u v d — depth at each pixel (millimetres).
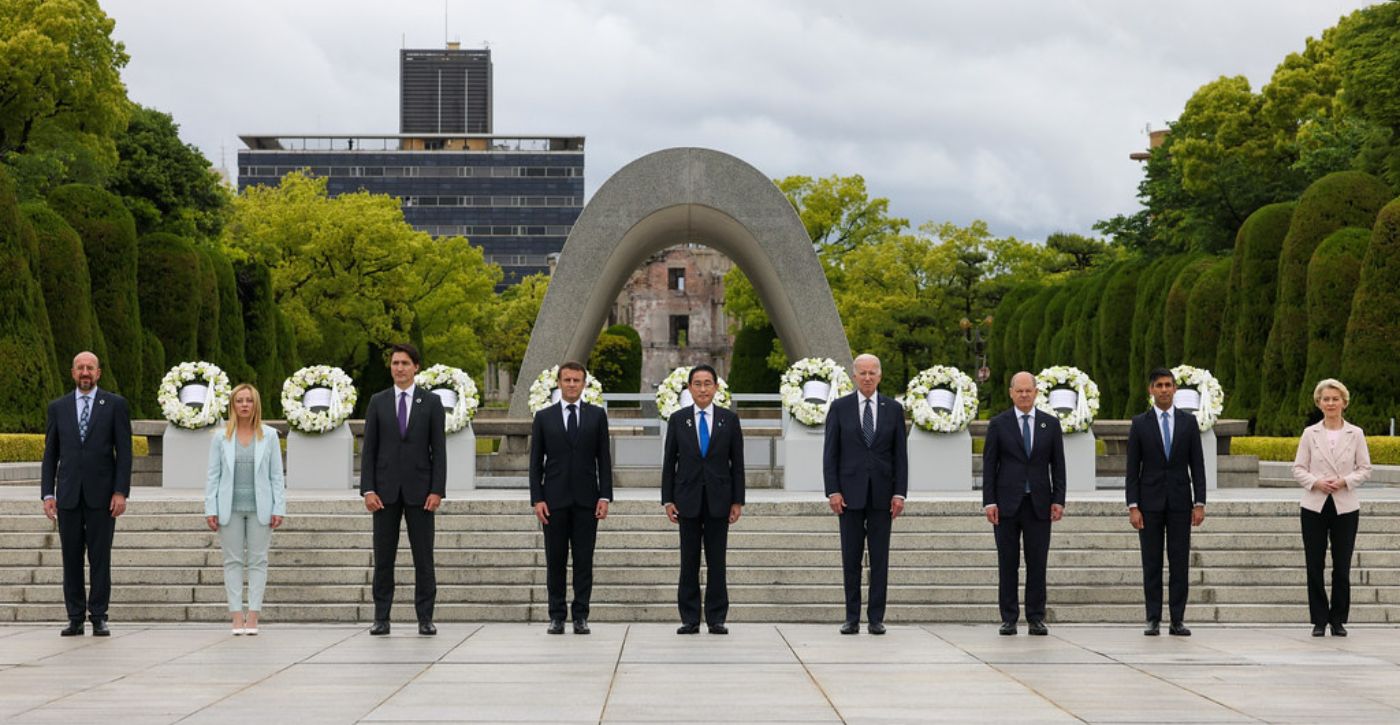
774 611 11742
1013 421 10711
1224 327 31500
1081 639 10508
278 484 10797
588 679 8344
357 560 12500
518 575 12273
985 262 62000
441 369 17266
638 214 21688
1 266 24656
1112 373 42344
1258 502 13391
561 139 145000
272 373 41688
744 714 7156
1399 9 33688
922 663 9102
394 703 7465
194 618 11727
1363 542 12984
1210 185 46688
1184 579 10680
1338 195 27891
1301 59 47500
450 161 142750
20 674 8586
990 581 12297
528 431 18281
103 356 28516
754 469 18531
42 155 35719
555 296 21609
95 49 38125
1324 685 8172
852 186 59375
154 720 6953
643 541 12930
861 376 10812
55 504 10648
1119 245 65875
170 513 13289
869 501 10734
